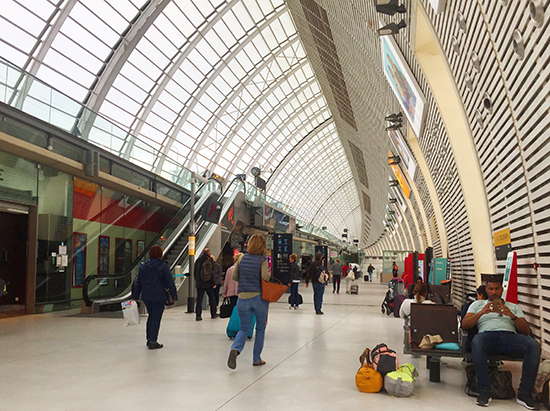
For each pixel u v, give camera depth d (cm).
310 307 1443
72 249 1400
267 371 535
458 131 957
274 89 3747
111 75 2384
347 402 412
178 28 2603
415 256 1764
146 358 608
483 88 695
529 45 462
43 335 819
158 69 2705
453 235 1422
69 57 2222
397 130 1616
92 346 702
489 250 1020
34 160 1205
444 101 936
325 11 1639
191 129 3381
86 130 1389
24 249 1205
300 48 3519
